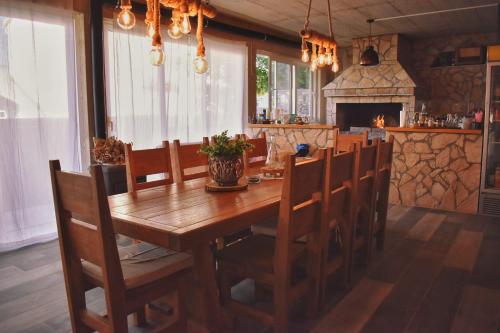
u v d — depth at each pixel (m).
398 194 5.08
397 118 8.21
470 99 7.48
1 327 2.22
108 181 3.64
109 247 1.55
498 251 3.36
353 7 5.44
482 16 5.99
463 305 2.44
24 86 3.53
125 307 1.63
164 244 1.64
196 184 2.66
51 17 3.70
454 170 4.71
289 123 6.28
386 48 7.38
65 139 3.89
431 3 5.25
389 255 3.29
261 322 2.13
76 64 4.01
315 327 2.20
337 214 2.46
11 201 3.46
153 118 4.77
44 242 3.65
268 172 2.91
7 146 3.43
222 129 5.92
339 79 7.91
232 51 5.99
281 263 1.97
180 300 1.92
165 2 2.30
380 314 2.34
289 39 7.46
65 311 2.40
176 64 5.06
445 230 3.97
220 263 2.19
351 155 2.49
